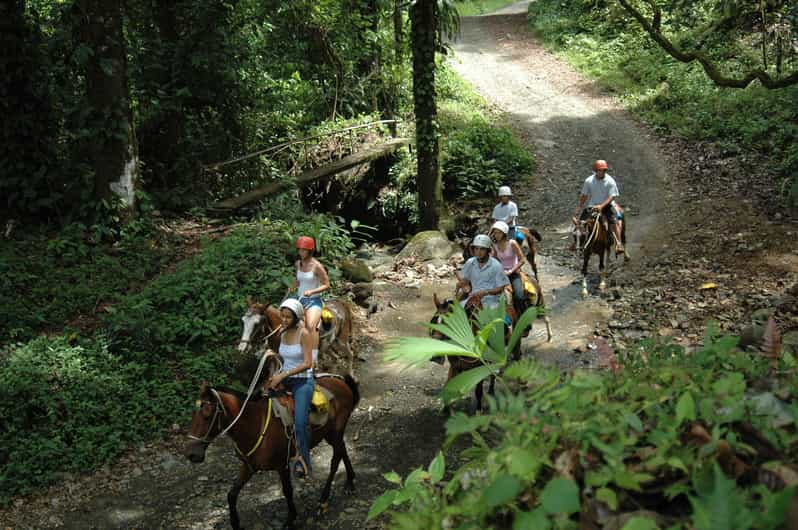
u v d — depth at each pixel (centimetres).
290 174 2081
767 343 369
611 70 3425
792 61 2322
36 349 1073
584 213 1502
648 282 1473
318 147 2261
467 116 2844
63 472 885
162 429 984
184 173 1808
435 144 1962
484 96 3291
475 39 4347
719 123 2581
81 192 1518
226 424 694
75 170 1564
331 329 1042
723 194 2038
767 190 2005
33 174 1526
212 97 1880
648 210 2016
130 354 1124
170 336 1165
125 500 841
